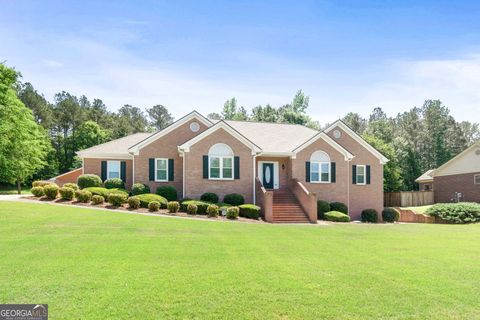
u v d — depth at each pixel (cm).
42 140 5453
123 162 3050
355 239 1593
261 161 3030
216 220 2208
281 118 6462
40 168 5584
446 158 6638
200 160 2764
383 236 1725
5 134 3675
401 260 1130
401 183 5294
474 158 3900
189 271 930
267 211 2498
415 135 7288
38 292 746
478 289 826
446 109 7406
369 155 3281
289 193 2877
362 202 3216
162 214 2261
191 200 2525
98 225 1658
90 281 821
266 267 994
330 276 914
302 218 2600
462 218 2914
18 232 1445
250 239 1491
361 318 654
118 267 950
